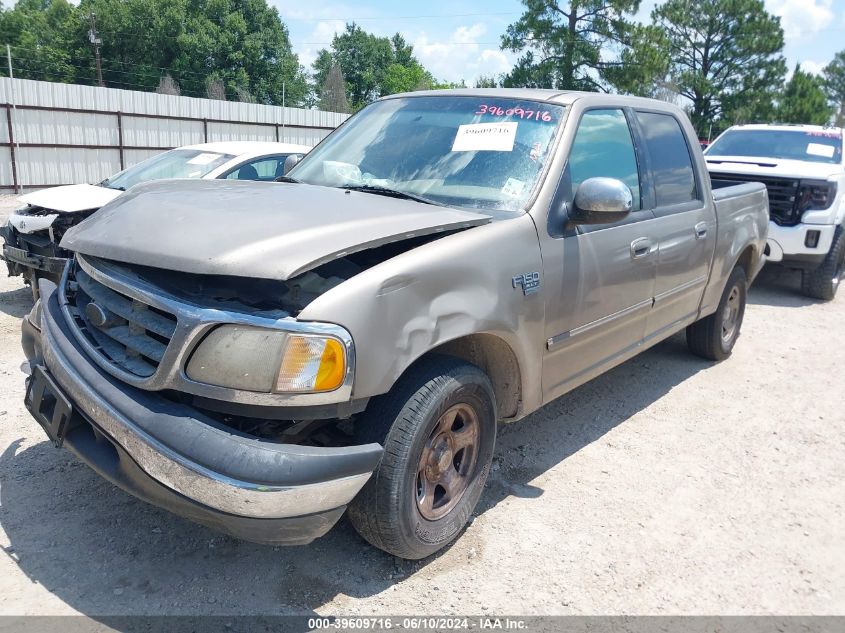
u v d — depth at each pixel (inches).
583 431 176.4
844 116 2967.5
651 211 168.1
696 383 214.7
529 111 147.9
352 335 96.3
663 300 175.2
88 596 106.2
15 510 126.2
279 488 90.4
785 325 288.7
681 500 145.4
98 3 2160.4
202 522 96.3
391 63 3184.1
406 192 137.6
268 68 2359.7
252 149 299.7
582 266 139.4
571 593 114.3
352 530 127.0
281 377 93.0
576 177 143.2
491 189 135.0
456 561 120.6
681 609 112.6
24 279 255.0
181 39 2171.5
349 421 115.9
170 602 106.1
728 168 331.9
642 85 1382.9
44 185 821.2
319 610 106.7
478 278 115.1
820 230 311.9
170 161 297.3
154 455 93.0
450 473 120.6
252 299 98.7
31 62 2255.2
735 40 1740.9
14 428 157.3
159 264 98.6
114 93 868.6
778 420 189.6
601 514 138.1
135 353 103.6
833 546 132.3
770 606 114.7
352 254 110.7
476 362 129.0
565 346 140.3
